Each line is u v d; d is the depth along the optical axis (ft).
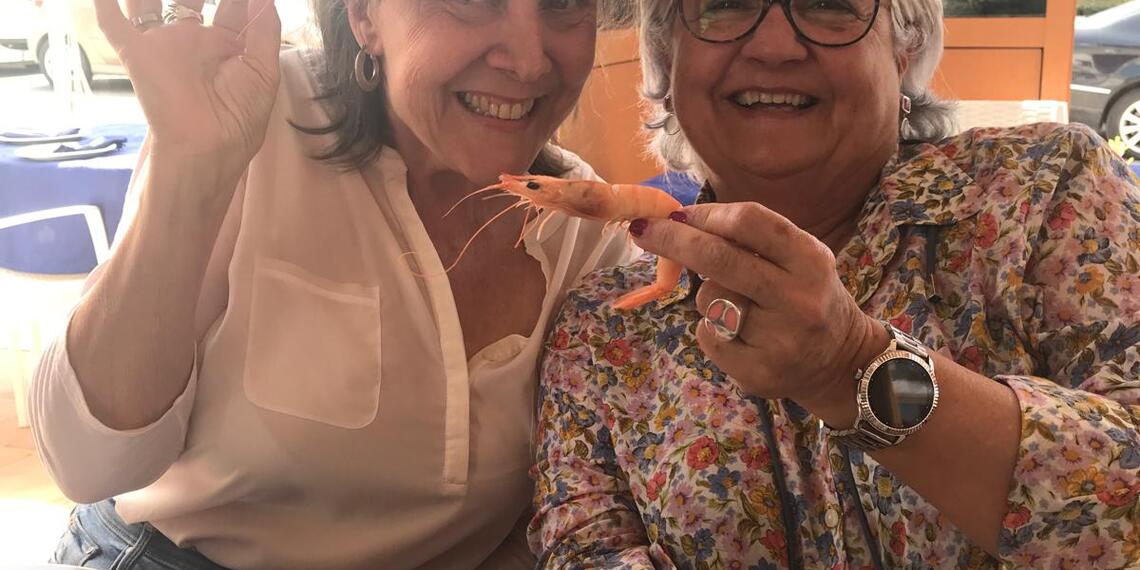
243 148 1.87
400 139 2.22
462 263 2.28
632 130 4.40
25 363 6.37
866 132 1.94
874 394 1.53
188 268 1.88
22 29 7.17
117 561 2.26
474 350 2.27
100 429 1.91
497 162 2.06
